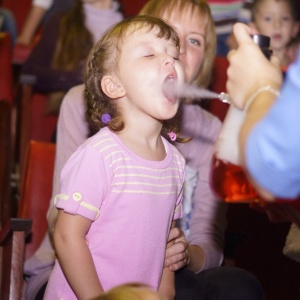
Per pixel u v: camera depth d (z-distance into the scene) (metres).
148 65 1.70
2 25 4.39
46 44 3.32
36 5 4.33
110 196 1.70
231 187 1.64
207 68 2.28
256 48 1.37
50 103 3.26
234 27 1.40
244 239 2.34
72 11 3.38
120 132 1.75
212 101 2.73
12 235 2.06
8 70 3.28
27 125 3.22
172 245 1.85
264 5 3.46
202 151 2.24
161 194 1.74
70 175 1.71
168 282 1.84
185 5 2.20
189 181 2.19
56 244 1.70
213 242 2.19
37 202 2.38
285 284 2.34
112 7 3.47
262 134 1.15
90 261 1.68
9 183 2.83
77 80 3.21
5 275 1.99
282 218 1.70
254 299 1.90
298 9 3.43
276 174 1.16
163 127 1.88
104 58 1.76
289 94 1.12
